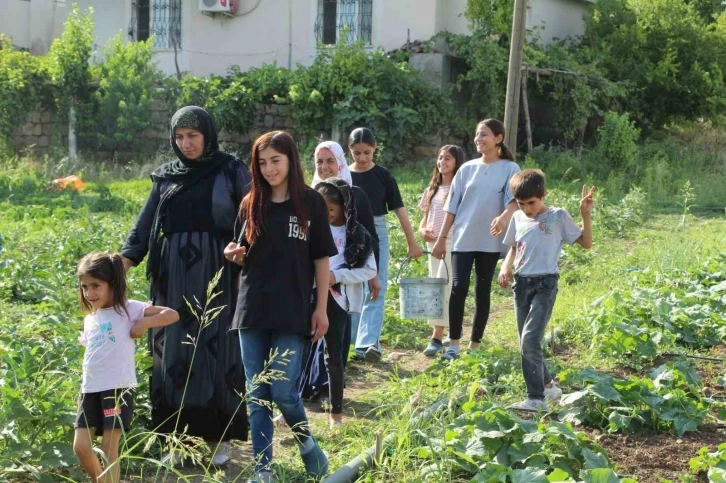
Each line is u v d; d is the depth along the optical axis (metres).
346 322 6.26
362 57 21.14
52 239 11.63
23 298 9.46
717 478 4.69
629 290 9.86
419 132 21.31
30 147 22.34
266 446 4.84
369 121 20.89
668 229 16.06
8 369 5.61
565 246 13.23
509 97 14.88
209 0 23.92
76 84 22.67
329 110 21.45
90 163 21.67
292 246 4.81
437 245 7.79
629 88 23.69
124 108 22.19
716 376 7.19
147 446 4.70
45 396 5.22
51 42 28.33
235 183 5.32
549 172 21.06
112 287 4.66
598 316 7.99
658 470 5.15
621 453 5.41
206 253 5.24
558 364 7.32
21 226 13.09
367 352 7.70
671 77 24.14
